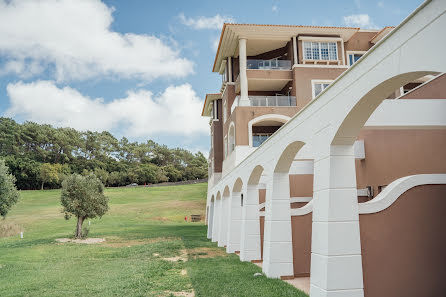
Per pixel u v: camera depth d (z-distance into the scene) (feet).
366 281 23.24
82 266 43.86
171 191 216.95
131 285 31.55
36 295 29.48
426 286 23.76
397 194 24.75
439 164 33.45
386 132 42.68
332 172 21.93
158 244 62.03
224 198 62.28
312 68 86.53
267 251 33.53
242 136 81.61
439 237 24.68
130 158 331.16
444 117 26.84
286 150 30.76
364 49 91.97
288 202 33.86
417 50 14.62
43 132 276.00
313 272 22.71
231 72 98.94
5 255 54.75
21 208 156.04
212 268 38.14
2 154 250.57
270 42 91.50
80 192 75.72
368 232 23.79
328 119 22.58
